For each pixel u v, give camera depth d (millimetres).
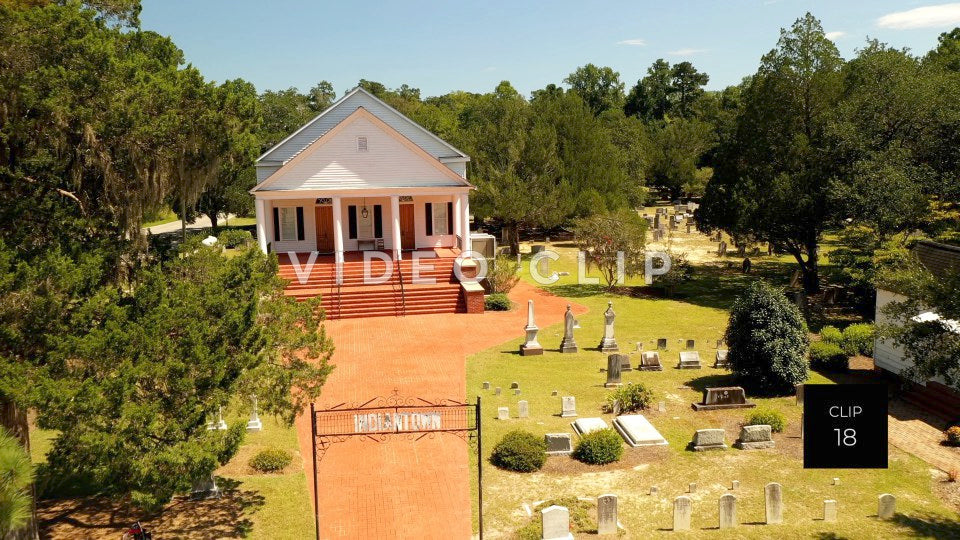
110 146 16609
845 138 35375
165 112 18016
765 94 40156
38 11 15312
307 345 17062
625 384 25516
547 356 29109
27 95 14625
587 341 31406
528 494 17797
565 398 22562
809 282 41281
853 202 33750
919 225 34375
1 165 15500
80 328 13688
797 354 24078
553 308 37719
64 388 12508
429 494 17812
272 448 20047
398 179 37500
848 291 38938
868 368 27266
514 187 51500
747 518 16453
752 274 47438
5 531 9695
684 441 20828
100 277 14891
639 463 19422
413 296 36156
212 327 14828
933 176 33750
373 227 41875
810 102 39250
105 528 16156
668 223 70125
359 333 32281
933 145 35562
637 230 41812
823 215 37531
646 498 17516
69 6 16562
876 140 35875
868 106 36250
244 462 19484
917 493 17672
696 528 16047
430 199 42062
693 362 27609
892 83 36219
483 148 55094
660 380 26203
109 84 16234
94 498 17625
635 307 38094
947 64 54594
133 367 13250
